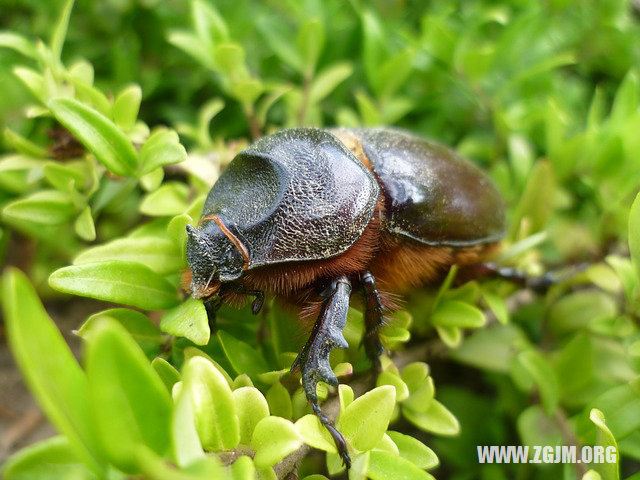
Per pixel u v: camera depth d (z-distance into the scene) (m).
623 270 0.08
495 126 0.12
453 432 0.07
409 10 0.15
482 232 0.09
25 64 0.12
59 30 0.08
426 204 0.08
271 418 0.05
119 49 0.12
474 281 0.09
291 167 0.07
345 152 0.08
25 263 0.11
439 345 0.09
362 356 0.08
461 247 0.09
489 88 0.13
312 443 0.05
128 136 0.08
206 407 0.05
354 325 0.08
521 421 0.08
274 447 0.05
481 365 0.09
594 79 0.15
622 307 0.10
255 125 0.11
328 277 0.07
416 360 0.09
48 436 0.10
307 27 0.11
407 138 0.09
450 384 0.11
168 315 0.06
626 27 0.14
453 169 0.09
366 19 0.12
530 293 0.10
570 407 0.09
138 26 0.13
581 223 0.12
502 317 0.08
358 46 0.13
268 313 0.08
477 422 0.10
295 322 0.08
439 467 0.10
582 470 0.07
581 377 0.08
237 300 0.07
